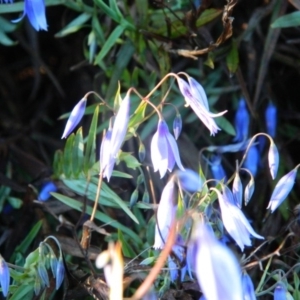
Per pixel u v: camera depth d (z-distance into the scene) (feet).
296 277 2.06
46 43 2.57
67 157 2.18
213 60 2.30
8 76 2.59
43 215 2.25
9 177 2.37
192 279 1.97
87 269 2.18
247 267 2.03
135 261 2.10
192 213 1.84
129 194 2.31
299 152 2.43
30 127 2.52
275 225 2.24
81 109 2.02
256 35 2.39
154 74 2.35
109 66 2.38
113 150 1.94
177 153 1.94
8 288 1.98
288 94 2.46
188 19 2.24
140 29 2.29
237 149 2.27
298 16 2.20
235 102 2.41
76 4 2.32
